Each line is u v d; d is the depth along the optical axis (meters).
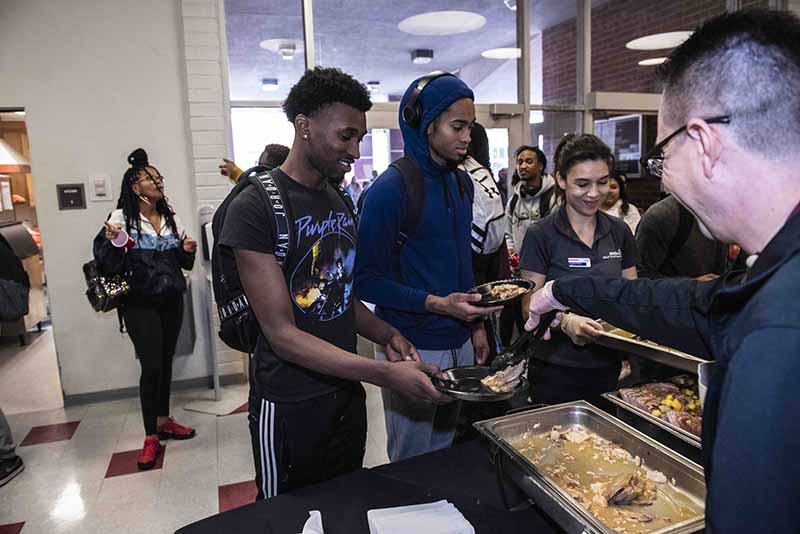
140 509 2.29
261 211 1.17
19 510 2.31
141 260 2.62
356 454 1.45
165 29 3.47
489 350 1.77
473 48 4.30
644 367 2.04
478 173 1.97
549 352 1.79
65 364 3.49
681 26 4.73
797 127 0.50
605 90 4.66
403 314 1.60
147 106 3.49
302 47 3.85
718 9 4.72
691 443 1.23
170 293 2.69
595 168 1.62
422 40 4.19
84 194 3.43
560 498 0.92
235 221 1.17
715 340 0.62
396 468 1.20
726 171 0.54
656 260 2.10
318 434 1.33
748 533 0.45
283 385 1.29
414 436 1.63
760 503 0.44
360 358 1.18
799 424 0.43
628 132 4.71
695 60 0.55
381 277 1.53
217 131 3.59
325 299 1.32
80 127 3.39
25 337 4.98
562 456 1.11
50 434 3.08
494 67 4.39
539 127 4.48
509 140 4.40
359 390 1.45
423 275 1.57
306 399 1.30
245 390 3.66
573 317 1.68
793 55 0.50
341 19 3.91
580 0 4.43
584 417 1.24
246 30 3.69
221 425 3.11
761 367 0.44
